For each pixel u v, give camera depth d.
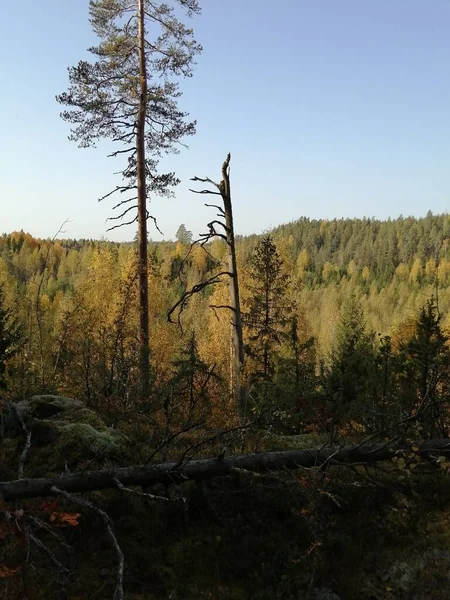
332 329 46.91
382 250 163.12
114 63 13.43
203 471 5.10
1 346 14.55
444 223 174.62
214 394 10.71
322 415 6.95
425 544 4.67
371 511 5.19
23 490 4.36
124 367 10.24
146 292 13.52
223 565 4.47
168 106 14.12
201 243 10.69
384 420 6.76
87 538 4.50
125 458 5.58
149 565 4.32
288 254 28.69
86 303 23.41
